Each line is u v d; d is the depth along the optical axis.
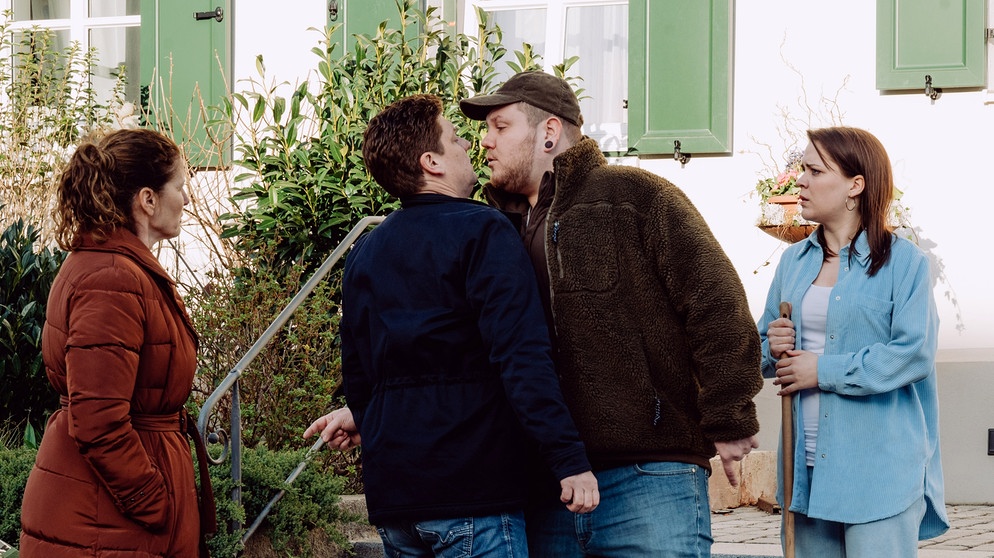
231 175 7.43
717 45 6.87
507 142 3.16
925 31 6.48
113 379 3.03
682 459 2.99
